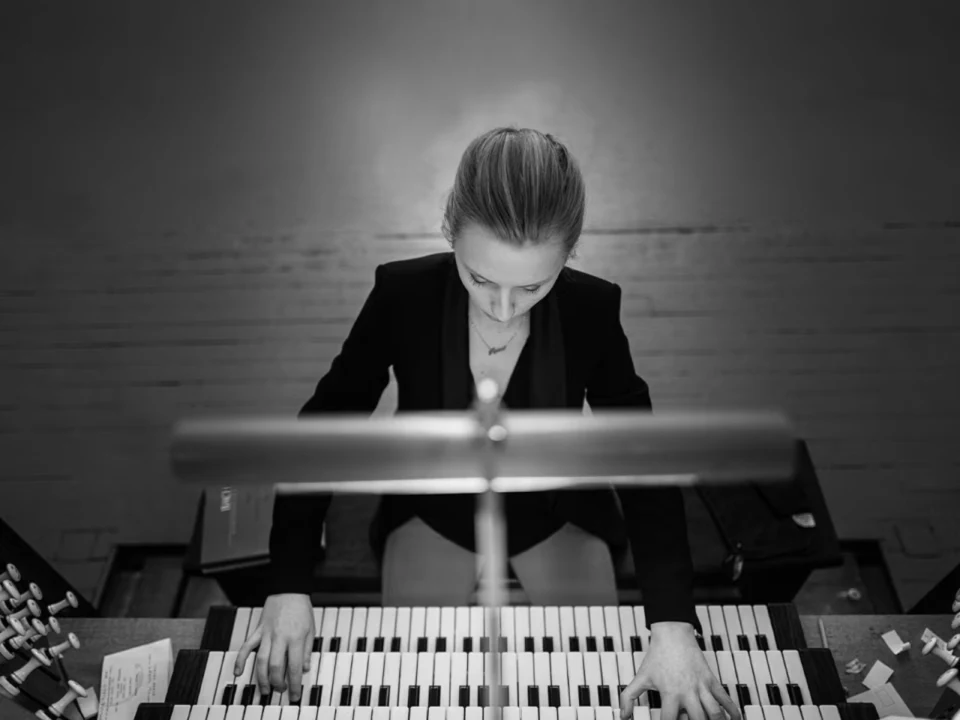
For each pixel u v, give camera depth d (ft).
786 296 14.53
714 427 2.45
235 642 7.03
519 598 9.56
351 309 14.49
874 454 12.80
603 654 6.82
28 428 13.25
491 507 3.82
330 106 17.58
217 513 9.22
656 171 16.30
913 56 18.31
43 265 15.17
